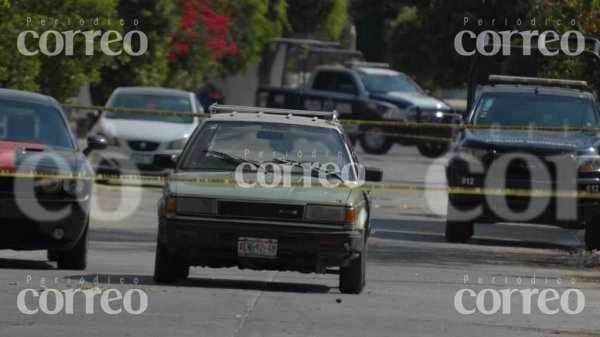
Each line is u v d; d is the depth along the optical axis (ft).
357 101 348.38
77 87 228.02
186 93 247.91
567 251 167.43
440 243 172.24
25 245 124.26
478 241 178.50
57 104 141.59
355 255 113.39
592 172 162.20
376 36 451.12
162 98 244.83
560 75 208.44
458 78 305.32
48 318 96.89
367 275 131.54
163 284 116.98
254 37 387.34
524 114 176.65
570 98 178.60
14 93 140.15
